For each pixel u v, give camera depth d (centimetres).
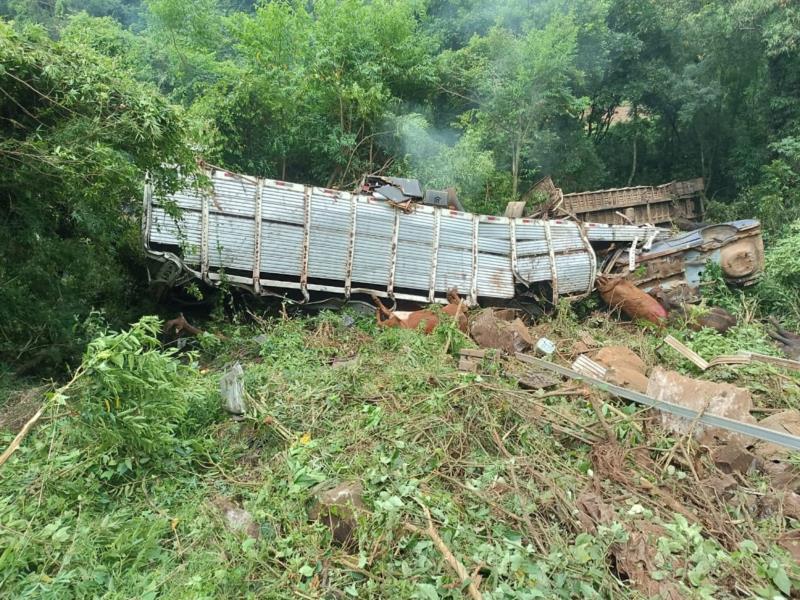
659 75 1820
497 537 343
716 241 1067
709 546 338
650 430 509
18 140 555
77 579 293
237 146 1354
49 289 657
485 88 1633
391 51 1574
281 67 1398
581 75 1625
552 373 662
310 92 1414
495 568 303
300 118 1406
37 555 307
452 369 649
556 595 290
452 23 2059
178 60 1588
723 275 1066
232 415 497
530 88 1575
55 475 378
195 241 833
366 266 962
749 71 1764
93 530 335
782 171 1523
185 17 1652
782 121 1703
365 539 327
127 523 351
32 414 487
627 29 1898
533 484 402
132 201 771
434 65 1703
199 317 933
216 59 1727
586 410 547
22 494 358
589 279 1105
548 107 1631
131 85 595
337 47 1449
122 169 564
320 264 927
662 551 328
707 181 1995
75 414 414
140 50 1664
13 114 557
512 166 1664
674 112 1992
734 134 1886
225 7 2364
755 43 1634
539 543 334
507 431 496
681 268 1084
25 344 622
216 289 900
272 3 1410
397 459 427
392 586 294
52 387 550
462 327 868
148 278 860
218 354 761
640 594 300
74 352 641
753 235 1058
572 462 458
